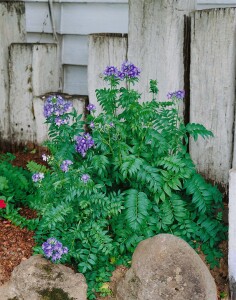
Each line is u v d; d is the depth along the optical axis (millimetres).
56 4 2789
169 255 1622
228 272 1740
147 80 2076
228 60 1880
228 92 1903
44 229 1856
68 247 1770
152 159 1858
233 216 1653
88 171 1775
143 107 1812
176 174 1798
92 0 2729
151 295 1609
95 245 1767
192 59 1968
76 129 1863
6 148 2553
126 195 1883
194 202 1831
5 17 2432
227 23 1859
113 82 1868
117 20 2713
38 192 1979
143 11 2027
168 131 1877
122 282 1701
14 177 2107
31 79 2426
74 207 1812
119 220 1842
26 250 1829
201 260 1670
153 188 1805
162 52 2018
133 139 1851
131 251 1799
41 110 2385
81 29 2777
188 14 1992
